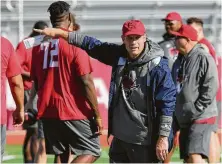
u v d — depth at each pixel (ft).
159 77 75.97
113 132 79.92
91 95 87.86
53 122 89.66
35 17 231.50
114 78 78.59
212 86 96.07
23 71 106.93
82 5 240.53
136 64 76.54
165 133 76.18
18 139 170.09
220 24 240.32
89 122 89.56
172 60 112.57
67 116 88.79
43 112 90.02
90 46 81.35
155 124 77.51
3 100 80.69
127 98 77.66
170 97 76.13
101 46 80.74
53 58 88.99
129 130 78.48
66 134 89.76
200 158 97.40
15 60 81.97
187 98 96.68
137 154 79.46
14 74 82.02
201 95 96.53
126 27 75.72
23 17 231.09
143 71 76.59
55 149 90.74
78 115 88.84
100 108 175.01
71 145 90.02
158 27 241.14
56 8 88.53
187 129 98.17
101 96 175.63
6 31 223.92
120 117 78.64
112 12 241.96
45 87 89.51
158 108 76.89
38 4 232.73
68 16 89.20
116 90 78.38
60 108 88.89
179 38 96.94
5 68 81.00
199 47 97.40
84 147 89.71
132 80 77.10
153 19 241.76
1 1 224.74
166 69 76.18
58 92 89.10
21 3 219.82
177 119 98.27
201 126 97.25
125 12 241.55
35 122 118.73
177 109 97.60
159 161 79.46
